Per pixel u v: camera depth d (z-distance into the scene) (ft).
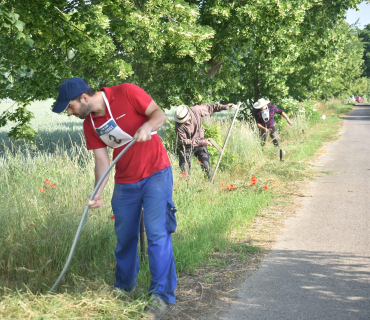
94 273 11.42
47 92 26.37
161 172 9.86
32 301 9.09
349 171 29.07
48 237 12.55
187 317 9.48
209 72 39.45
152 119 9.23
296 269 12.34
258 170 27.63
